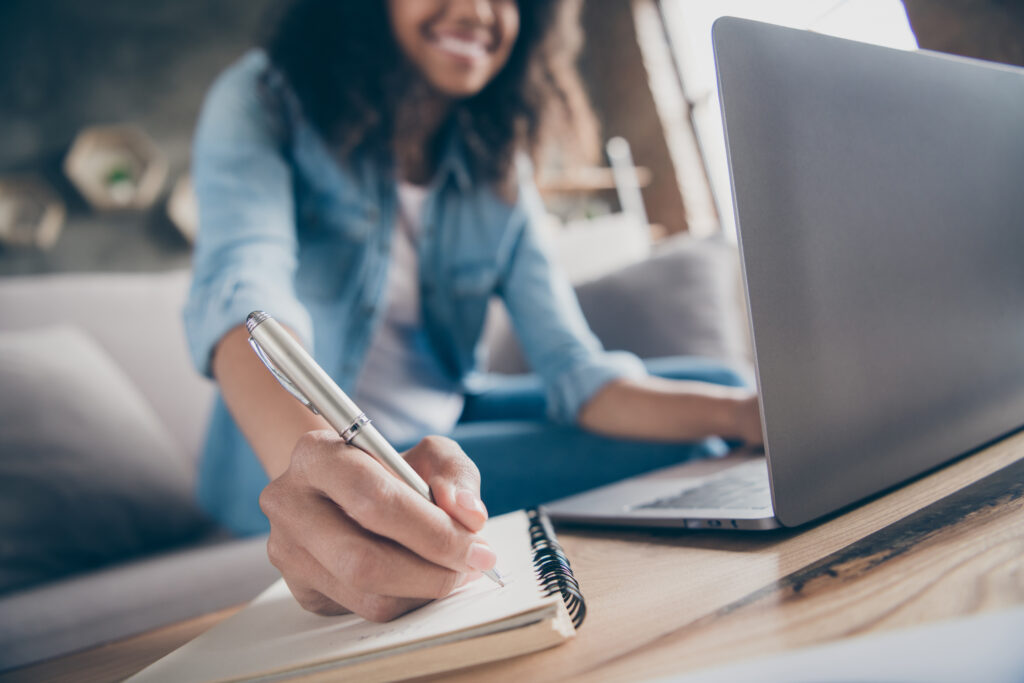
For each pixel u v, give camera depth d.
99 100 2.88
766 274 0.38
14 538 0.98
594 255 2.07
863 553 0.33
